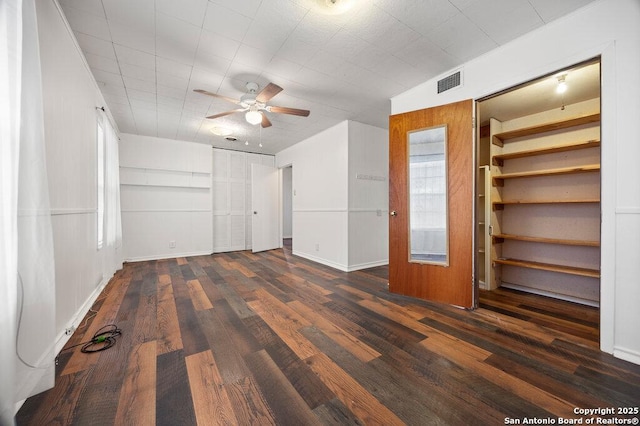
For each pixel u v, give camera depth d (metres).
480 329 2.09
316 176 4.88
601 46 1.74
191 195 5.46
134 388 1.39
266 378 1.48
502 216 3.46
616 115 1.67
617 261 1.68
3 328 1.07
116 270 4.04
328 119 4.11
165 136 5.00
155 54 2.38
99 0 1.76
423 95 2.95
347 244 4.12
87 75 2.49
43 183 1.33
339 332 2.04
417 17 1.93
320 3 1.79
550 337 1.96
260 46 2.27
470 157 2.53
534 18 1.94
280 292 3.04
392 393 1.35
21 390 1.22
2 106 1.10
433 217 2.78
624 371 1.53
